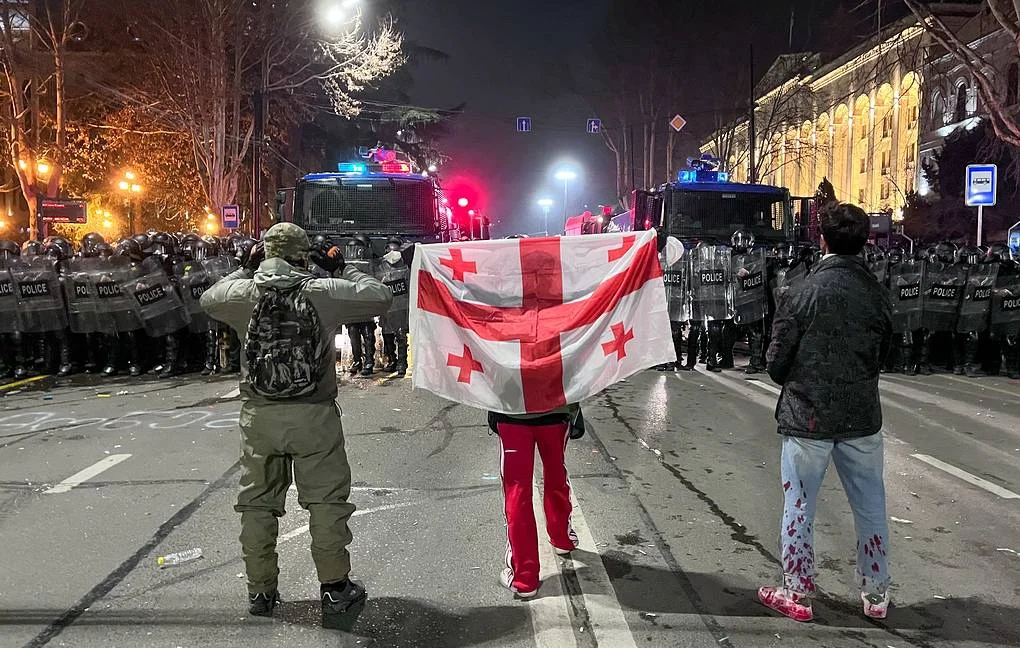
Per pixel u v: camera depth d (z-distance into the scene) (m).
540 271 4.08
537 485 5.69
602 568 4.23
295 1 25.66
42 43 24.89
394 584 4.05
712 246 11.01
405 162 14.31
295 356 3.46
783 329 3.54
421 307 4.04
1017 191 24.80
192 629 3.57
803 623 3.65
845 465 3.62
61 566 4.25
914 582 4.12
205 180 27.80
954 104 32.66
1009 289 10.36
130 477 5.85
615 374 3.99
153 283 9.95
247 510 3.63
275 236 3.58
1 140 25.66
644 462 6.35
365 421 7.79
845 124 45.34
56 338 10.52
